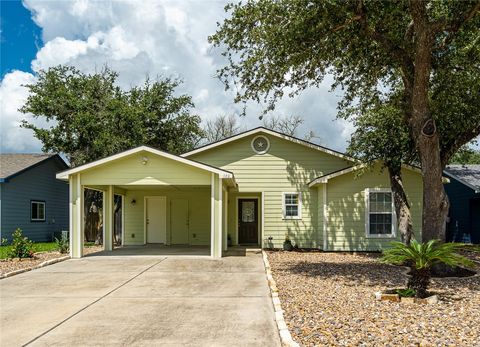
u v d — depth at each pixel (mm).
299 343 5367
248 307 7480
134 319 6738
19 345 5582
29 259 13898
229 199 19234
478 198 20234
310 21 10094
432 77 12820
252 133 18031
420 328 5969
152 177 14344
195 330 6148
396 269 11734
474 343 5324
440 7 10742
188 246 18906
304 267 12227
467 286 9188
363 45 11922
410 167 16375
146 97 24562
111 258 14133
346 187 16828
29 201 23109
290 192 18016
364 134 15039
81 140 23062
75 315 7020
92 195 24438
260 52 10961
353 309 7082
